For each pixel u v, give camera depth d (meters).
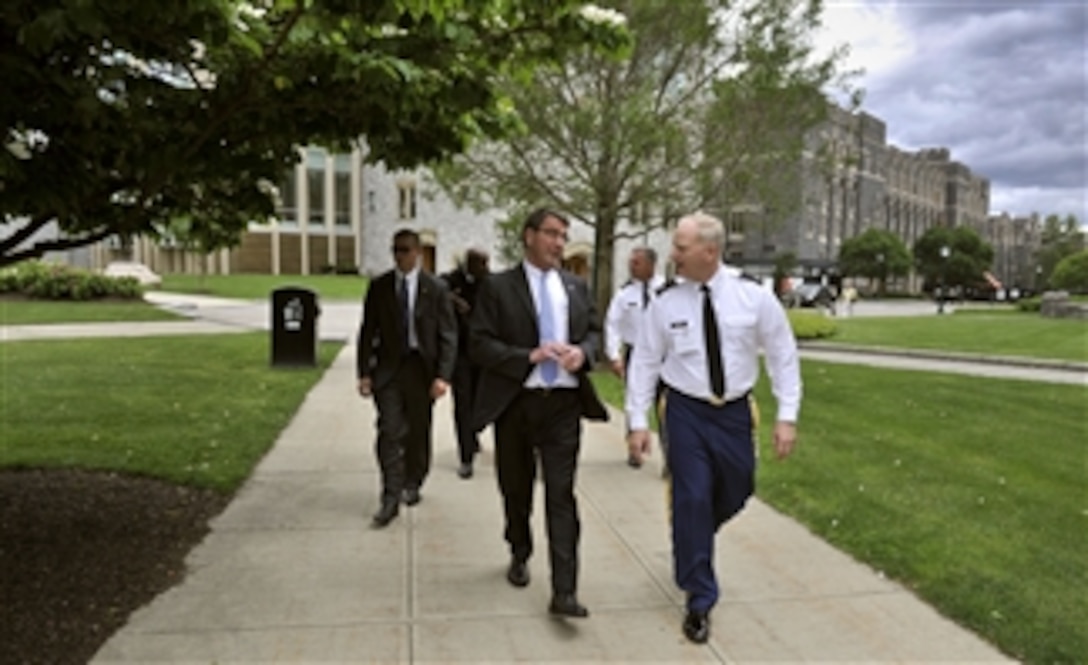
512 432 3.70
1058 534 4.81
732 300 3.40
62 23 2.63
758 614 3.69
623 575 4.14
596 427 8.15
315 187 54.25
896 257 69.81
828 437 7.63
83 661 3.11
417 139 4.53
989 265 83.38
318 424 7.91
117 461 5.95
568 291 3.76
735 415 3.44
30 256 4.51
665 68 11.98
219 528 4.73
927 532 4.79
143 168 3.98
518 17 3.88
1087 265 55.72
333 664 3.16
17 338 15.77
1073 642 3.39
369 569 4.15
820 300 47.75
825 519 5.02
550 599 3.81
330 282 43.69
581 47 4.07
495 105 4.48
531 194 12.73
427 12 3.46
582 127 11.32
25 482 5.38
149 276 35.38
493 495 5.56
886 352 17.47
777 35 11.34
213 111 4.05
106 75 3.55
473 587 3.94
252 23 3.54
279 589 3.87
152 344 14.72
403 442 5.01
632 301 5.68
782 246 67.12
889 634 3.50
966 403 10.03
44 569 3.94
